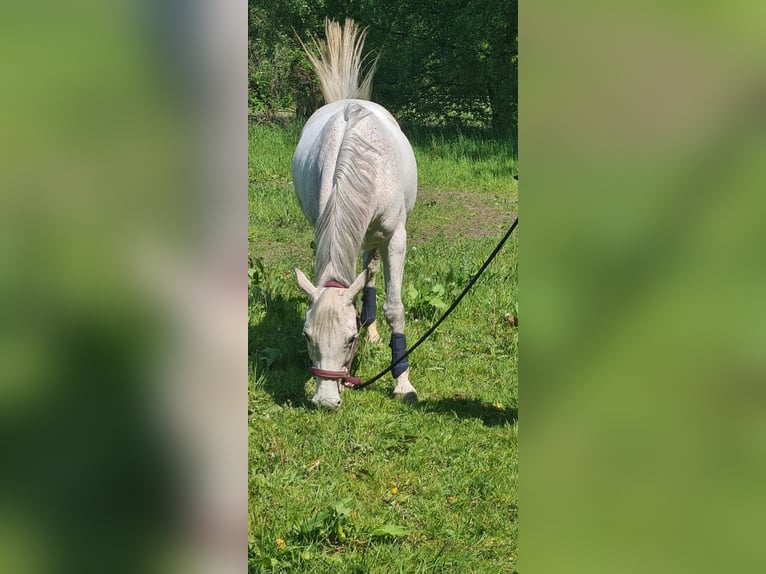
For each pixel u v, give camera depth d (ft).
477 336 15.81
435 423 12.25
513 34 45.85
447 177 34.32
